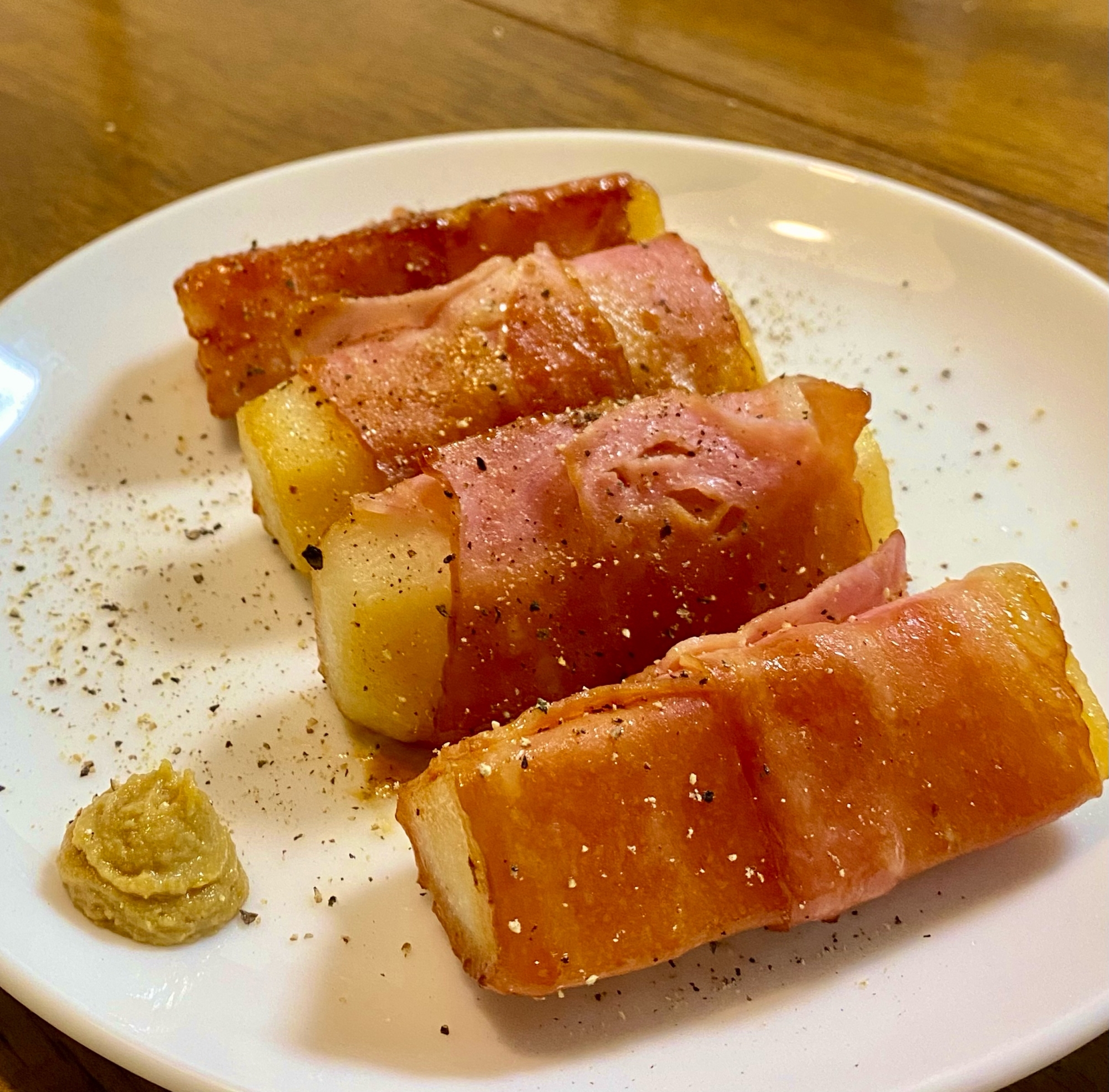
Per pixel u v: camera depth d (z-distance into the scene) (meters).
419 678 0.15
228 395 0.18
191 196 0.21
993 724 0.13
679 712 0.13
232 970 0.13
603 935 0.12
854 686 0.13
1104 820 0.14
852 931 0.13
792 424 0.16
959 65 0.27
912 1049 0.12
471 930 0.12
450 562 0.15
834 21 0.29
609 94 0.26
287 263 0.19
